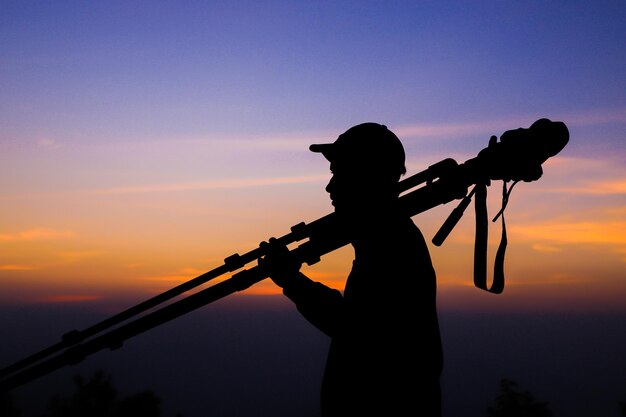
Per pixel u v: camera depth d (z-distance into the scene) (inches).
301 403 1587.1
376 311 54.1
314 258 56.5
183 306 58.3
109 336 59.8
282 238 57.0
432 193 55.8
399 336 54.1
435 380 56.4
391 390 53.7
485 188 55.8
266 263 56.4
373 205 56.1
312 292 55.6
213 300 57.8
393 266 54.7
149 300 59.1
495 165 54.8
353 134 58.3
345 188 57.5
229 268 57.5
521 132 55.2
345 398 54.6
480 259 55.3
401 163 58.7
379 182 56.9
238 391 1707.7
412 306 54.7
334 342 56.2
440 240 56.1
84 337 60.6
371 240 55.4
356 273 55.9
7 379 60.8
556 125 54.8
